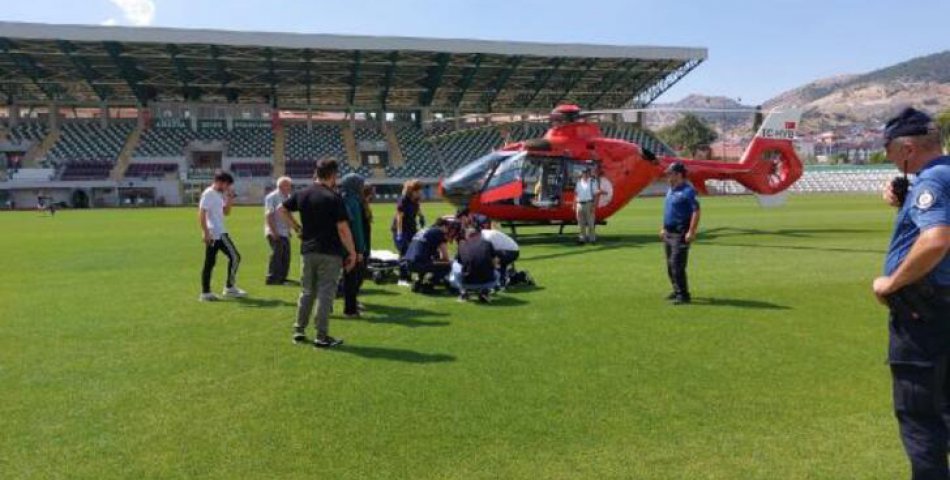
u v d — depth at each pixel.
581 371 6.00
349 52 53.00
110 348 7.00
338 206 6.87
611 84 63.66
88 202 55.44
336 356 6.60
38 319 8.54
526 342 7.05
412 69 57.19
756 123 20.38
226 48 51.25
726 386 5.55
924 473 3.17
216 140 60.75
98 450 4.38
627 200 18.55
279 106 65.06
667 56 56.88
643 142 66.56
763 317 8.18
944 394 3.22
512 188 17.30
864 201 43.25
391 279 11.19
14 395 5.48
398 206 11.04
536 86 63.16
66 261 15.09
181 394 5.48
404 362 6.34
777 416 4.87
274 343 7.17
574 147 17.61
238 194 57.12
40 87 57.19
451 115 67.75
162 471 4.06
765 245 16.61
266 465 4.13
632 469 4.03
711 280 11.04
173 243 19.70
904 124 3.23
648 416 4.88
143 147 59.00
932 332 3.13
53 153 57.41
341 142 63.91
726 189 62.62
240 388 5.62
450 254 13.91
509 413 4.96
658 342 6.99
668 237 9.11
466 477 3.94
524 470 4.03
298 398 5.35
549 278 11.45
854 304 8.96
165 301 9.81
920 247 2.99
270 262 11.41
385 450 4.33
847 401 5.18
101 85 57.59
